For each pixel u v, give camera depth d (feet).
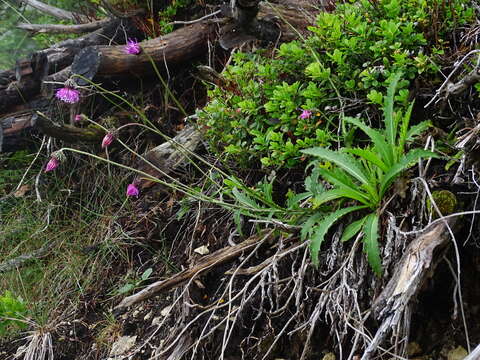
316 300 3.18
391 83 3.14
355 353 2.97
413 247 2.72
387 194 3.07
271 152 3.79
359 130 3.54
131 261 4.27
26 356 3.97
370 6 3.74
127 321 3.87
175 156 4.40
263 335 3.29
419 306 2.96
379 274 2.80
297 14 4.42
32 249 4.81
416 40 3.43
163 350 3.41
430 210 2.89
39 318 4.12
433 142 3.04
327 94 3.66
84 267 4.41
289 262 3.36
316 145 3.46
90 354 3.83
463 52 3.38
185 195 4.22
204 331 3.43
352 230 2.98
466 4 3.58
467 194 2.94
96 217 4.75
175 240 4.21
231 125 3.91
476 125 3.05
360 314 2.85
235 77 4.11
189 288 3.65
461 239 2.96
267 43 4.45
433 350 2.90
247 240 3.55
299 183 3.68
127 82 4.97
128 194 4.26
